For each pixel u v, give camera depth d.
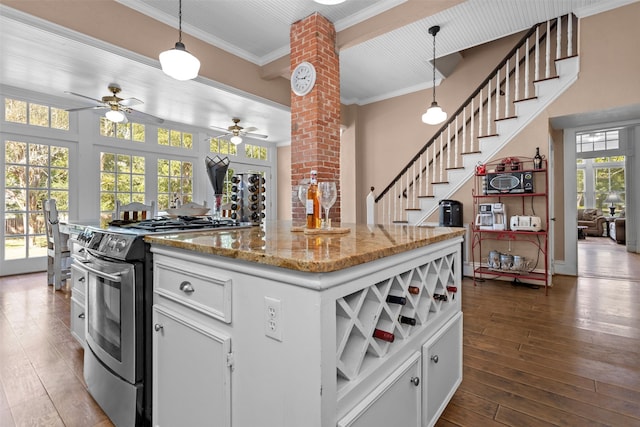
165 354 1.25
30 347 2.18
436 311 1.40
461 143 4.92
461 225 4.25
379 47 4.15
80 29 2.82
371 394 0.92
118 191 5.07
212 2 3.17
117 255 1.33
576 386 1.70
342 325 0.90
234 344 0.97
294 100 3.58
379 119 5.98
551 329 2.48
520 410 1.51
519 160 3.96
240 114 5.14
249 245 1.03
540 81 3.80
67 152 4.59
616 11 3.36
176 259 1.21
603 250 6.39
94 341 1.60
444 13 3.47
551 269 3.97
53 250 3.72
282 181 7.63
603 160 9.27
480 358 2.02
